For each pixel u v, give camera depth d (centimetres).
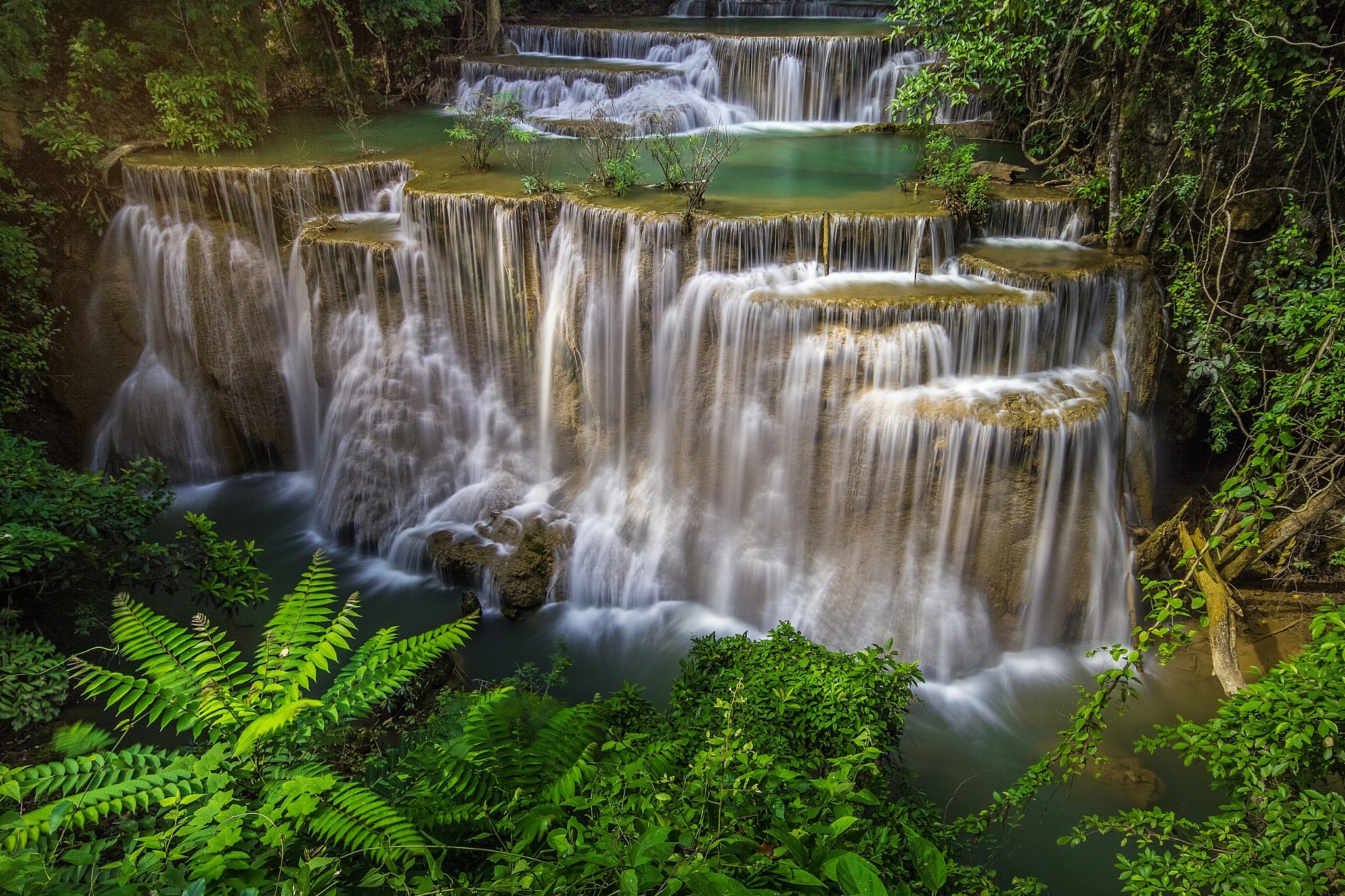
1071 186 1359
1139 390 1191
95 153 1455
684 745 659
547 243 1278
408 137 1762
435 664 973
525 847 374
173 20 1599
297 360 1488
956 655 1070
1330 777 675
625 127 1678
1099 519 1062
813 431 1116
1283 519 973
